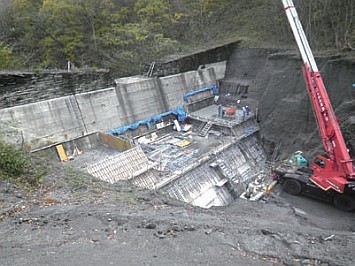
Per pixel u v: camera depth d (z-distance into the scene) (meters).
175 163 20.25
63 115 21.39
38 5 33.62
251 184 18.62
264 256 5.16
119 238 5.29
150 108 26.52
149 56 30.81
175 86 28.72
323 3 27.11
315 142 20.14
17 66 23.72
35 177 7.98
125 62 30.09
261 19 34.91
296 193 16.53
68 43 29.91
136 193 8.84
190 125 26.92
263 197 16.91
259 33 33.56
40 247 4.77
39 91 20.30
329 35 26.88
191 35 37.06
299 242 5.82
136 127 24.59
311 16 27.70
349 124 17.72
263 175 20.09
